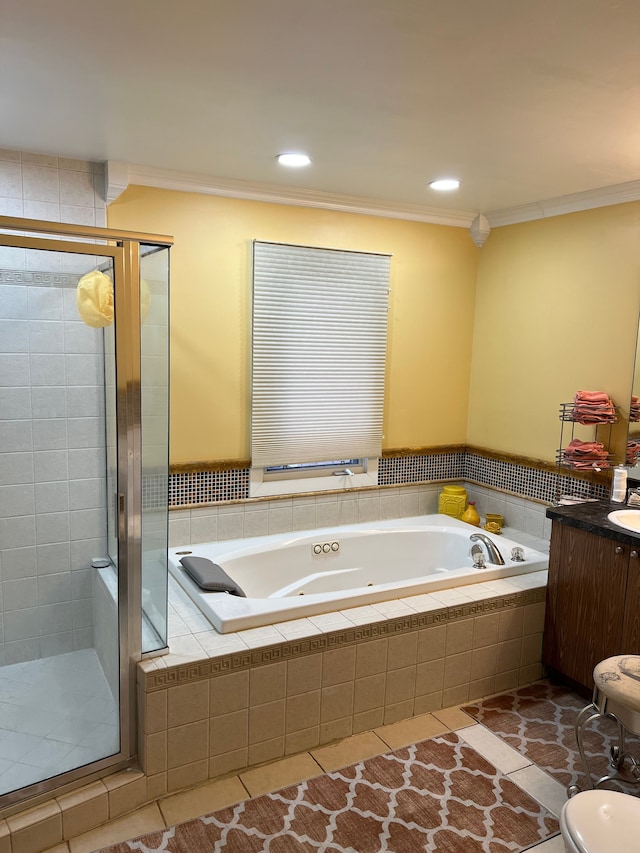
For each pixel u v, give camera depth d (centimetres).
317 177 318
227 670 239
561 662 307
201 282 336
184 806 230
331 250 364
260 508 368
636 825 162
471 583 315
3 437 233
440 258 408
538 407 383
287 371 362
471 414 435
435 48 169
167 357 235
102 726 232
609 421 327
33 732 229
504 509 409
